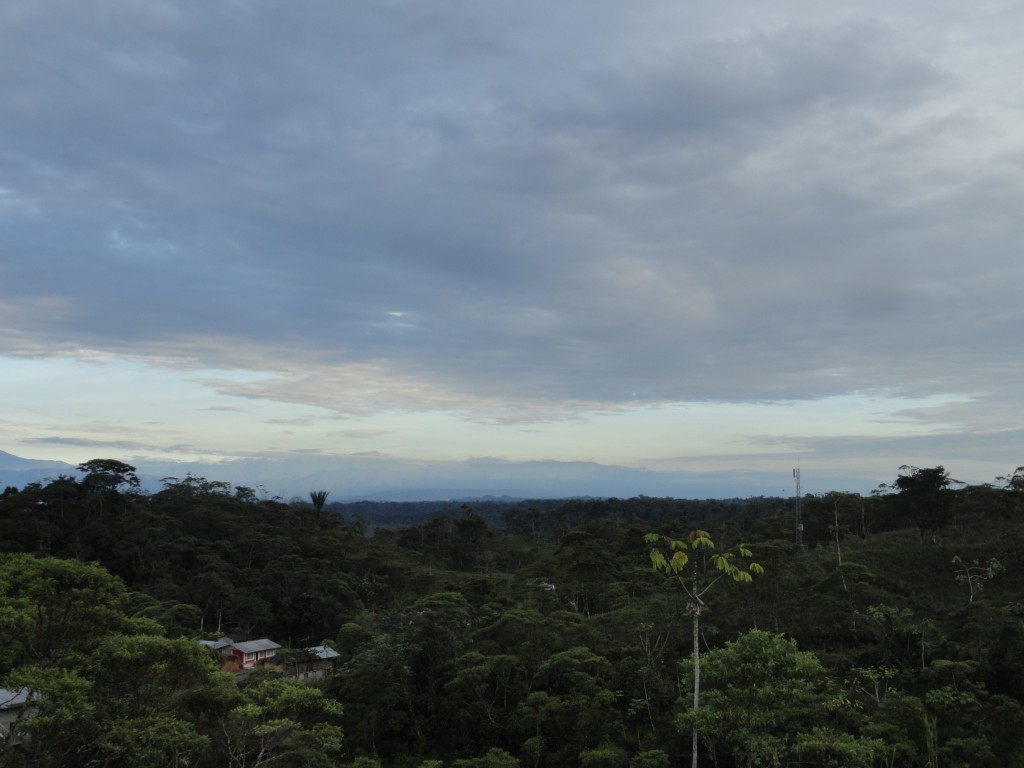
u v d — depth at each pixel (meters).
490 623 49.34
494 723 40.28
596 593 57.78
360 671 42.75
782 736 28.52
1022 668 38.00
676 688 38.97
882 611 43.75
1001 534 57.38
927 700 36.00
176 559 71.31
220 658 48.41
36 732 24.66
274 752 32.59
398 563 78.00
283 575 68.06
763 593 46.16
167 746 25.81
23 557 28.44
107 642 27.88
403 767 39.56
